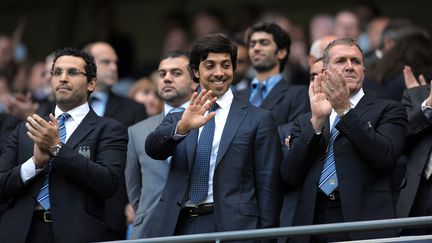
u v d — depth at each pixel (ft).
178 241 80.74
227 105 89.76
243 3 151.74
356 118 85.40
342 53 89.71
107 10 150.71
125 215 102.78
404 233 90.22
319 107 86.53
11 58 139.85
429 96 90.17
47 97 122.62
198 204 87.15
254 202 87.04
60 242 86.79
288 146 90.74
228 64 90.02
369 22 137.08
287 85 104.42
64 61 91.15
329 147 88.07
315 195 87.15
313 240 87.92
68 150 86.89
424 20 152.76
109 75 110.83
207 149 88.12
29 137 90.94
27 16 161.27
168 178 88.43
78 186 88.28
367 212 86.07
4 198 88.74
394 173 89.71
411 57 105.81
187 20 157.79
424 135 90.48
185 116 86.02
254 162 88.07
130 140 98.32
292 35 140.15
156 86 119.65
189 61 93.50
